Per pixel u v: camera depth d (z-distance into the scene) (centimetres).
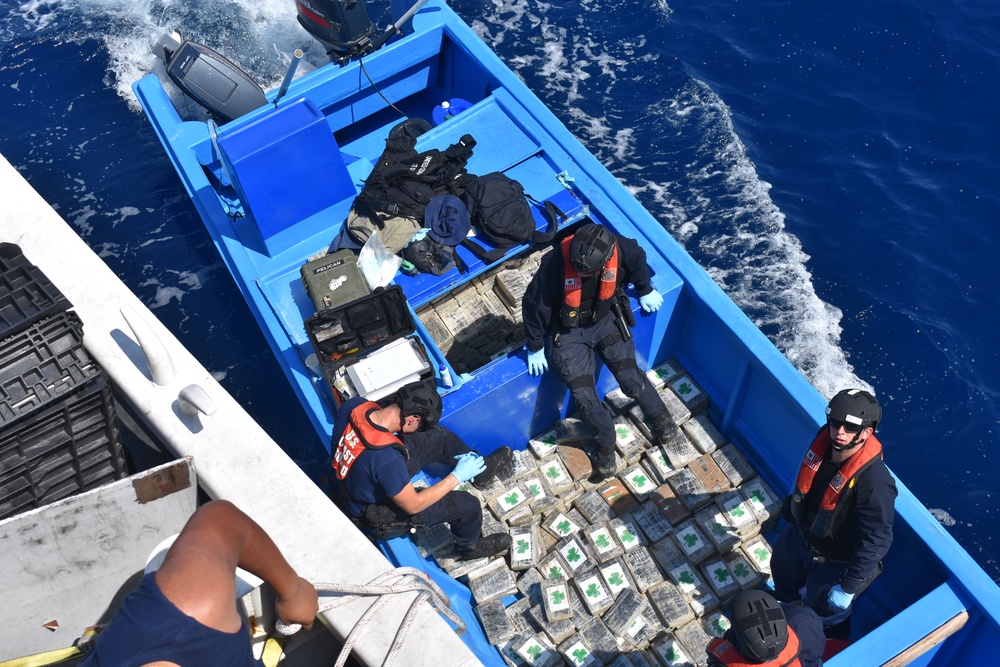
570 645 515
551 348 556
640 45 991
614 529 568
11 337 262
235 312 802
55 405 262
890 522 420
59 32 1042
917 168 876
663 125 916
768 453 589
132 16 1052
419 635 214
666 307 591
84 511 219
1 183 319
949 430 722
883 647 445
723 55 977
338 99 775
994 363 754
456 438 533
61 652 215
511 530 566
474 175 652
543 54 986
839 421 407
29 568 223
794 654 378
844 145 895
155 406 261
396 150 640
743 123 915
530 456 603
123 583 241
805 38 991
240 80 745
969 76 947
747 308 781
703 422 611
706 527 562
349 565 232
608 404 619
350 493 459
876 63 963
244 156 596
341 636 220
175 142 723
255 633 240
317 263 596
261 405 742
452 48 789
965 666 489
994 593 454
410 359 541
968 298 789
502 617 531
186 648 143
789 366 535
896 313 779
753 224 836
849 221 838
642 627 527
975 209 842
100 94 981
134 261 840
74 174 909
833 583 467
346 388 543
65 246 303
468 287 650
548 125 696
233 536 159
